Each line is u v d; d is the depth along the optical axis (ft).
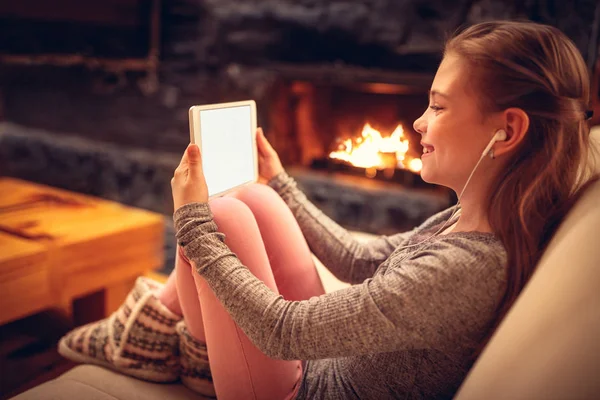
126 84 10.34
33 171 11.74
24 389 4.65
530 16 6.54
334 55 8.20
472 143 2.32
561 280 1.95
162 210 10.22
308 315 2.33
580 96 2.27
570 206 2.38
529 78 2.18
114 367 3.39
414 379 2.50
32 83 11.51
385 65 7.81
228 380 2.84
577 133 2.29
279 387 2.82
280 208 3.33
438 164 2.45
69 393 3.13
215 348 2.81
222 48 9.17
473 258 2.19
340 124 8.90
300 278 3.24
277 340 2.37
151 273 7.05
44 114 11.64
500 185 2.30
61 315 5.90
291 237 3.28
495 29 2.32
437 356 2.42
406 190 8.03
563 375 1.68
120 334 3.37
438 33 7.27
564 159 2.27
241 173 3.44
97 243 5.09
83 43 9.23
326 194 8.58
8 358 5.08
